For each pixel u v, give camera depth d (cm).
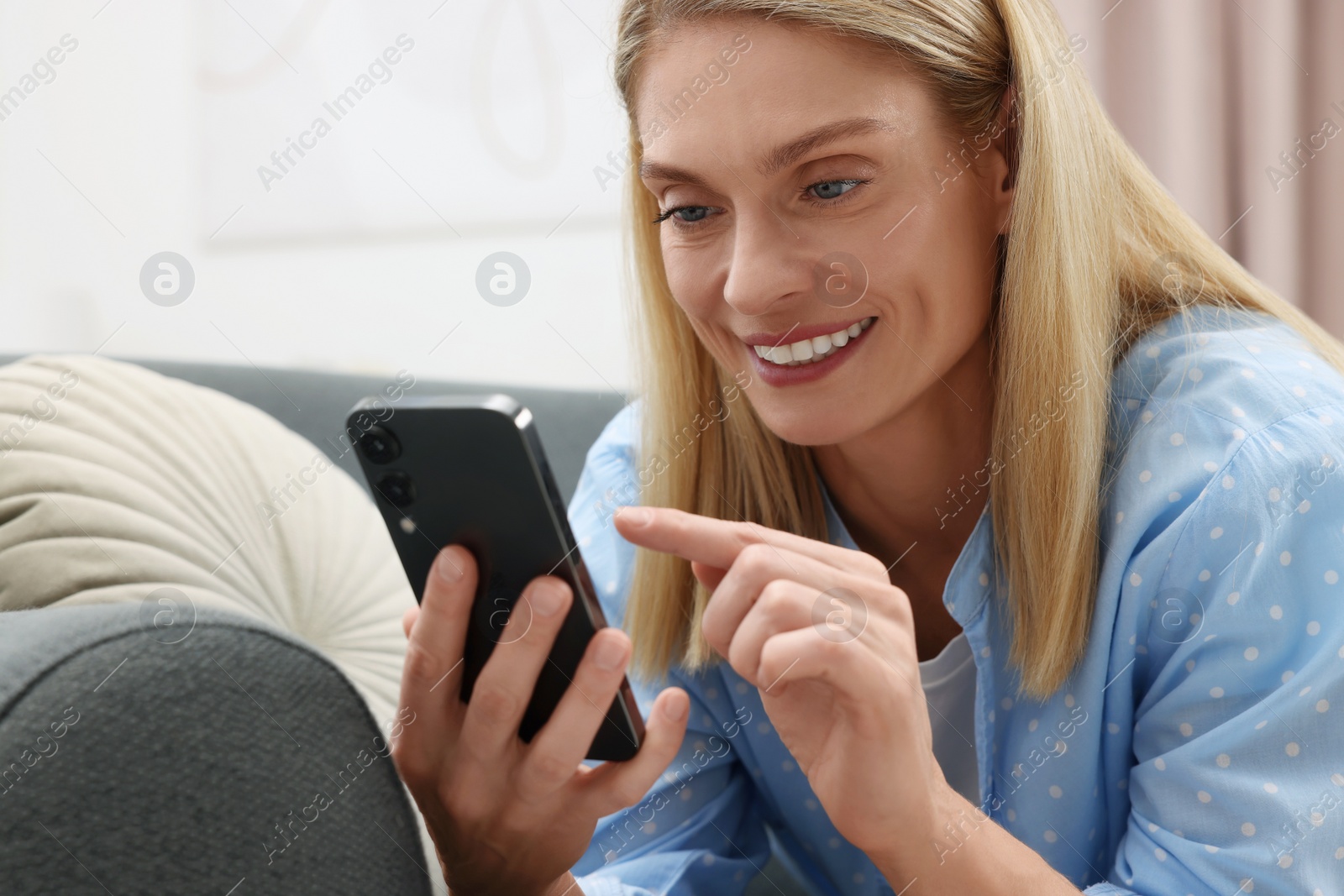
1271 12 186
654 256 83
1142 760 68
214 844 35
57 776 33
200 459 94
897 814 52
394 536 51
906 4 61
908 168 63
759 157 61
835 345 66
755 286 62
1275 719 60
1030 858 59
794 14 59
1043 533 69
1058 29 71
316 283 188
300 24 186
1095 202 70
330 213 187
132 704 35
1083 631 69
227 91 188
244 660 38
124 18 190
